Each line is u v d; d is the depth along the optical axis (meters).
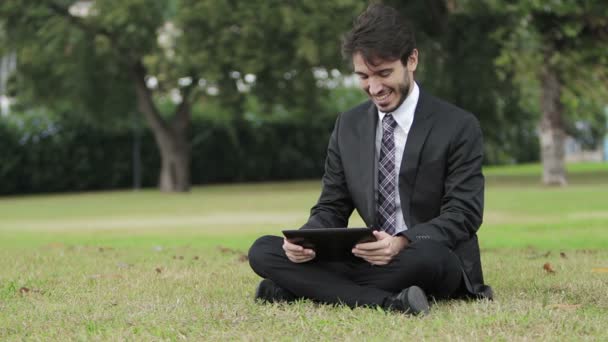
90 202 18.34
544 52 17.80
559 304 3.71
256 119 27.66
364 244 3.58
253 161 27.80
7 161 23.88
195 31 19.58
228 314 3.62
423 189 3.80
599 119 31.86
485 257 6.18
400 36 3.61
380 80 3.65
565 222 9.65
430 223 3.70
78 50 20.88
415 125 3.82
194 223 11.42
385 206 3.89
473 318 3.37
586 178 21.58
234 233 9.53
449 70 19.83
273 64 19.64
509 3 17.22
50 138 24.42
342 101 29.14
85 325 3.48
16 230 11.00
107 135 25.23
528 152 34.28
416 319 3.41
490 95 20.27
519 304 3.70
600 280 4.57
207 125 27.05
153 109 22.47
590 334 3.12
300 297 3.91
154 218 12.75
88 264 5.91
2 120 23.94
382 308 3.64
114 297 4.23
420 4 19.25
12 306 4.00
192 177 26.97
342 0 17.91
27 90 22.12
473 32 19.28
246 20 18.73
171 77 20.34
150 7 20.12
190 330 3.35
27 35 20.92
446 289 3.75
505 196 14.76
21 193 24.38
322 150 28.81
